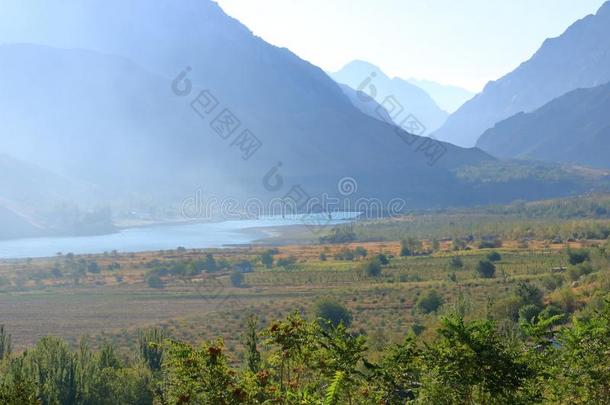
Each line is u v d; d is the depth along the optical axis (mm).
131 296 102062
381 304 84688
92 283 115875
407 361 13352
